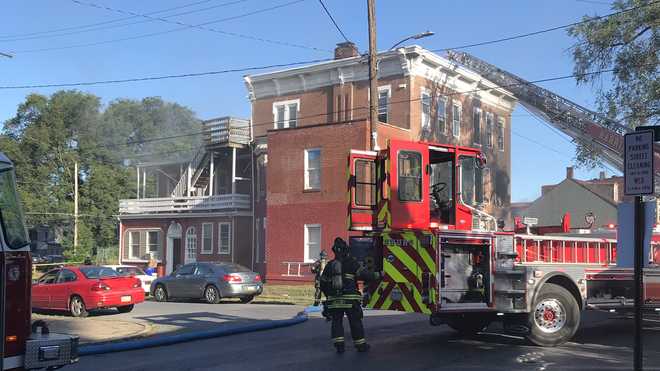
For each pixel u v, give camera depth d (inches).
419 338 436.5
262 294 927.7
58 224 1947.6
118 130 2194.9
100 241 2005.4
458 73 1312.7
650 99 874.8
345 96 1286.9
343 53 1290.6
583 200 1766.7
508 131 1565.0
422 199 405.4
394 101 1226.0
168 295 859.4
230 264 841.5
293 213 1131.3
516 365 333.4
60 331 482.0
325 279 379.2
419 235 388.5
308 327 513.3
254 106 1422.2
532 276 390.9
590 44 913.5
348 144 1077.8
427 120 1253.7
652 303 444.1
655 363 339.0
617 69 898.1
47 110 2036.2
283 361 352.2
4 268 245.0
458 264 392.5
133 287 676.7
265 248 1267.2
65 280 671.8
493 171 1489.9
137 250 1476.4
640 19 874.1
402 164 400.2
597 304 424.5
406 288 394.0
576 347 395.2
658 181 594.6
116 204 2011.6
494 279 392.2
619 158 906.7
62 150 2036.2
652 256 446.9
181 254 1395.2
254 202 1317.7
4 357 242.4
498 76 1200.2
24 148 1999.3
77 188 1840.6
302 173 1125.7
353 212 410.6
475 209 421.7
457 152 419.8
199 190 1497.3
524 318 394.3
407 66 1208.2
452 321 441.1
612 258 464.4
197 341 439.5
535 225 473.4
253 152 1333.7
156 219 1445.6
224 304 793.6
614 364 335.9
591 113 929.5
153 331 481.4
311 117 1337.4
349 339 439.5
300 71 1334.9
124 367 343.6
